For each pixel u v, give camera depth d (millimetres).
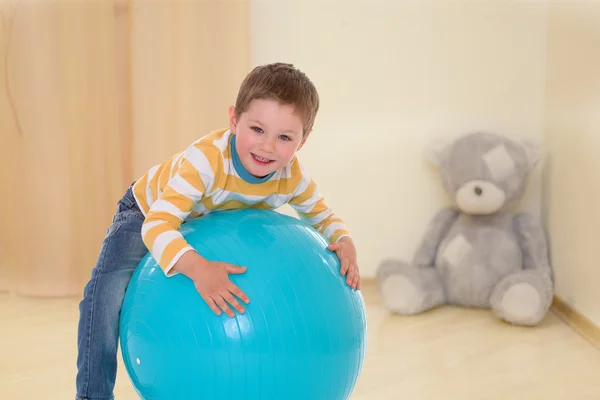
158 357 1251
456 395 1866
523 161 2682
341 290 1333
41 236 2822
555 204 2705
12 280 2920
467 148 2705
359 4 2891
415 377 1995
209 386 1219
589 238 2355
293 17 2910
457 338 2346
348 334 1307
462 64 2889
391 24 2891
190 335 1214
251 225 1350
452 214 2848
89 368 1431
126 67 2848
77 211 2848
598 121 2285
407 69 2910
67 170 2805
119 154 2869
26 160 2783
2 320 2551
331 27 2912
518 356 2170
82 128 2805
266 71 1348
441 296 2691
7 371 2039
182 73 2791
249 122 1320
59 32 2727
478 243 2684
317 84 2953
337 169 3004
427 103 2926
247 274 1248
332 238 1558
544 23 2830
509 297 2453
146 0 2725
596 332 2277
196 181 1353
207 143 1396
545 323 2512
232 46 2807
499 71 2881
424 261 2805
